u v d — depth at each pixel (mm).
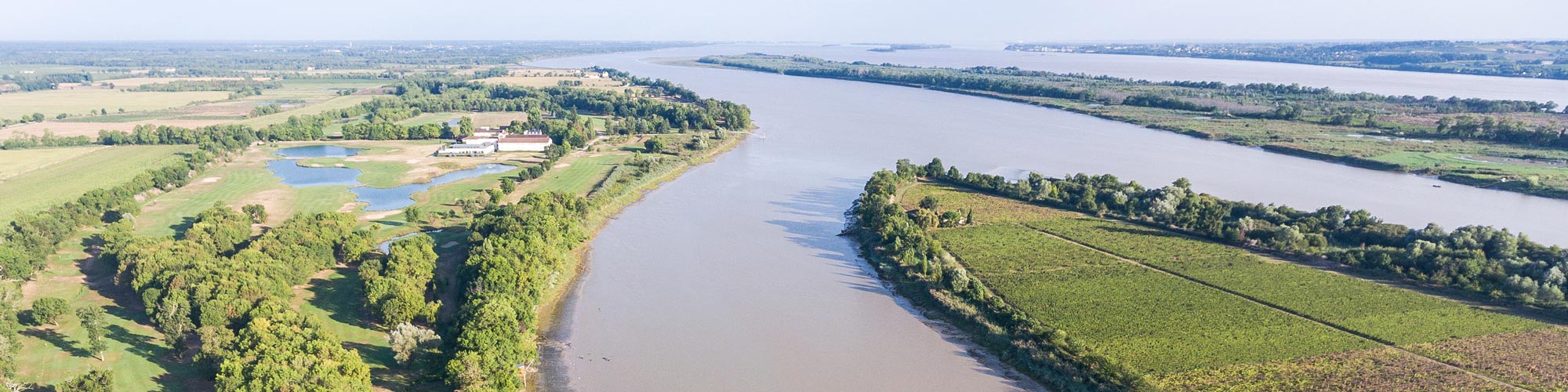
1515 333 132250
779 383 122688
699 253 185625
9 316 125375
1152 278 162625
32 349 122500
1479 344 128375
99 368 116125
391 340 120625
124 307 142000
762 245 192125
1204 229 191750
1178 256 176250
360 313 141250
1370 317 140625
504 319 124062
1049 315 143625
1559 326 134750
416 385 115000
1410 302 147375
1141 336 134125
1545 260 160500
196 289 130375
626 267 175500
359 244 165875
